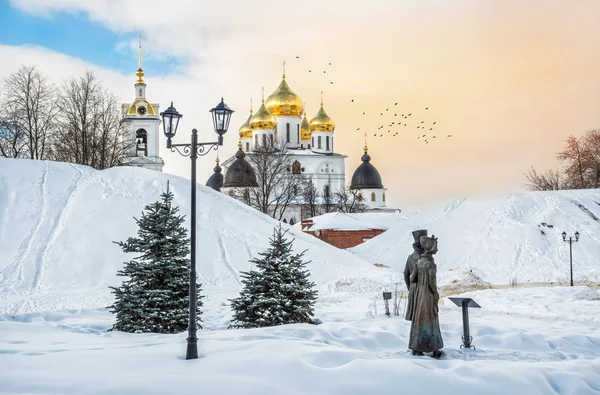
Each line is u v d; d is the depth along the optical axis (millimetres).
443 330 16250
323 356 11570
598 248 39406
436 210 50219
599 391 10602
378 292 28594
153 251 17141
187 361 11266
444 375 10445
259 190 81500
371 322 17578
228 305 23344
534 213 45469
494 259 39531
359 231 66812
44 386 9539
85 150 53188
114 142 55438
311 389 9750
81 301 25219
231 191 83625
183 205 39031
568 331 16359
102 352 12055
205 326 18391
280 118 102312
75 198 37812
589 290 25656
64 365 10891
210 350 12211
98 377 10078
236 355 11633
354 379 10172
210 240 35250
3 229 33625
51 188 38812
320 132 104500
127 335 15688
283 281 17312
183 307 16891
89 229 33969
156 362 11203
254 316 17172
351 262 36281
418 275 12711
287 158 87312
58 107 53750
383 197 104812
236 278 31344
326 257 36094
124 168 43312
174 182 41938
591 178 70562
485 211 46344
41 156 53594
